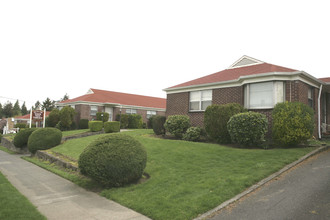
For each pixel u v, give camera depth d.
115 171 6.35
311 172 6.48
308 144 10.16
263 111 11.77
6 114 79.81
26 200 5.59
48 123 26.45
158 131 15.45
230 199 5.11
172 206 4.93
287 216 4.21
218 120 11.33
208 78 16.45
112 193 6.16
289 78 11.25
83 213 5.00
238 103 12.09
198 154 8.98
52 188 7.11
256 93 12.18
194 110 15.52
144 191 6.09
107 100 29.38
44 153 13.07
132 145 6.85
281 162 7.23
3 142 25.06
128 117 27.44
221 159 8.14
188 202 5.04
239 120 9.97
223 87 14.07
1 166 11.57
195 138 12.84
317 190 5.21
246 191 5.46
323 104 14.94
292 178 6.12
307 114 9.63
